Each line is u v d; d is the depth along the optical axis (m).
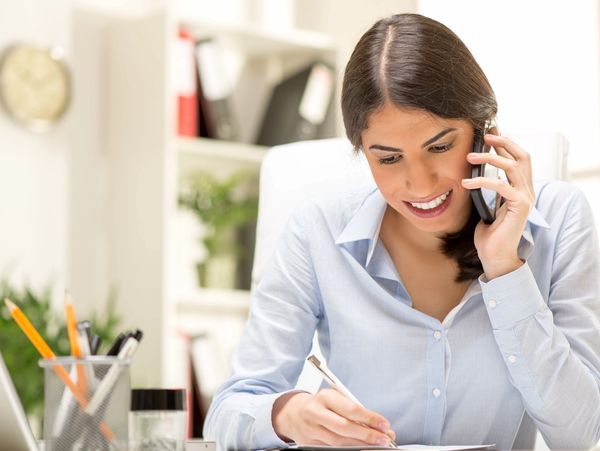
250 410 1.62
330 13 4.73
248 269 4.47
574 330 1.70
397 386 1.78
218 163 4.44
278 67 4.77
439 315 1.79
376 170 1.61
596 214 2.68
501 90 3.84
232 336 4.40
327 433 1.45
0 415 1.21
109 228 4.18
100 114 4.20
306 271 1.88
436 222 1.63
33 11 4.03
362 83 1.56
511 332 1.64
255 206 4.39
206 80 4.25
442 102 1.53
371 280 1.80
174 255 4.34
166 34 4.04
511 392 1.74
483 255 1.66
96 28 4.22
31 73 3.98
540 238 1.78
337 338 1.83
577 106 3.64
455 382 1.75
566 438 1.66
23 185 3.96
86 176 4.14
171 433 1.32
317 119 4.54
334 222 1.88
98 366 1.24
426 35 1.56
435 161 1.58
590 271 1.75
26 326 1.29
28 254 3.95
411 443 1.78
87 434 1.23
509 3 3.83
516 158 1.65
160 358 3.94
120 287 4.11
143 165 4.07
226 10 4.66
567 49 3.68
